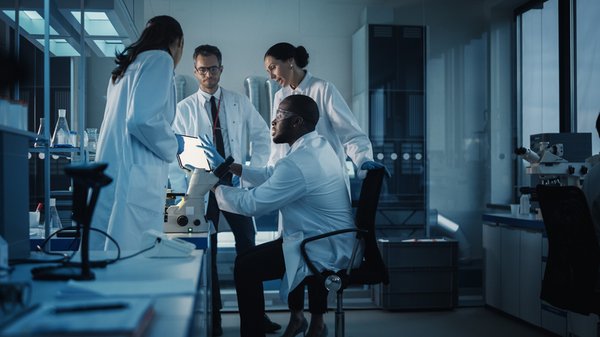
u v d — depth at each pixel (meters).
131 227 2.28
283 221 2.72
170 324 0.90
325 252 2.60
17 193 1.64
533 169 3.86
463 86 4.89
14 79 2.40
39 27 3.39
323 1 4.81
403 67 4.85
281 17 4.79
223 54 4.74
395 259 4.52
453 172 4.88
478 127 4.90
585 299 2.68
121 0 3.35
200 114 3.80
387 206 4.80
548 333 3.94
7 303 0.95
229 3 4.75
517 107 4.92
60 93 4.12
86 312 0.90
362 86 4.81
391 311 4.59
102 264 1.49
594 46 4.42
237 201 2.54
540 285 3.84
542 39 4.86
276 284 4.68
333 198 2.64
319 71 4.81
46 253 1.75
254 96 4.75
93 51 4.22
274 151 3.67
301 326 3.33
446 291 4.57
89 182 1.28
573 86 4.62
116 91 2.47
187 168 2.82
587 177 2.87
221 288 4.62
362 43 4.83
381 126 4.81
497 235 4.44
